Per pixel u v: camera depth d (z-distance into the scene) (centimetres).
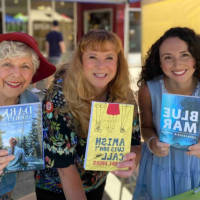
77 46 151
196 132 156
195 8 361
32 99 168
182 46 163
